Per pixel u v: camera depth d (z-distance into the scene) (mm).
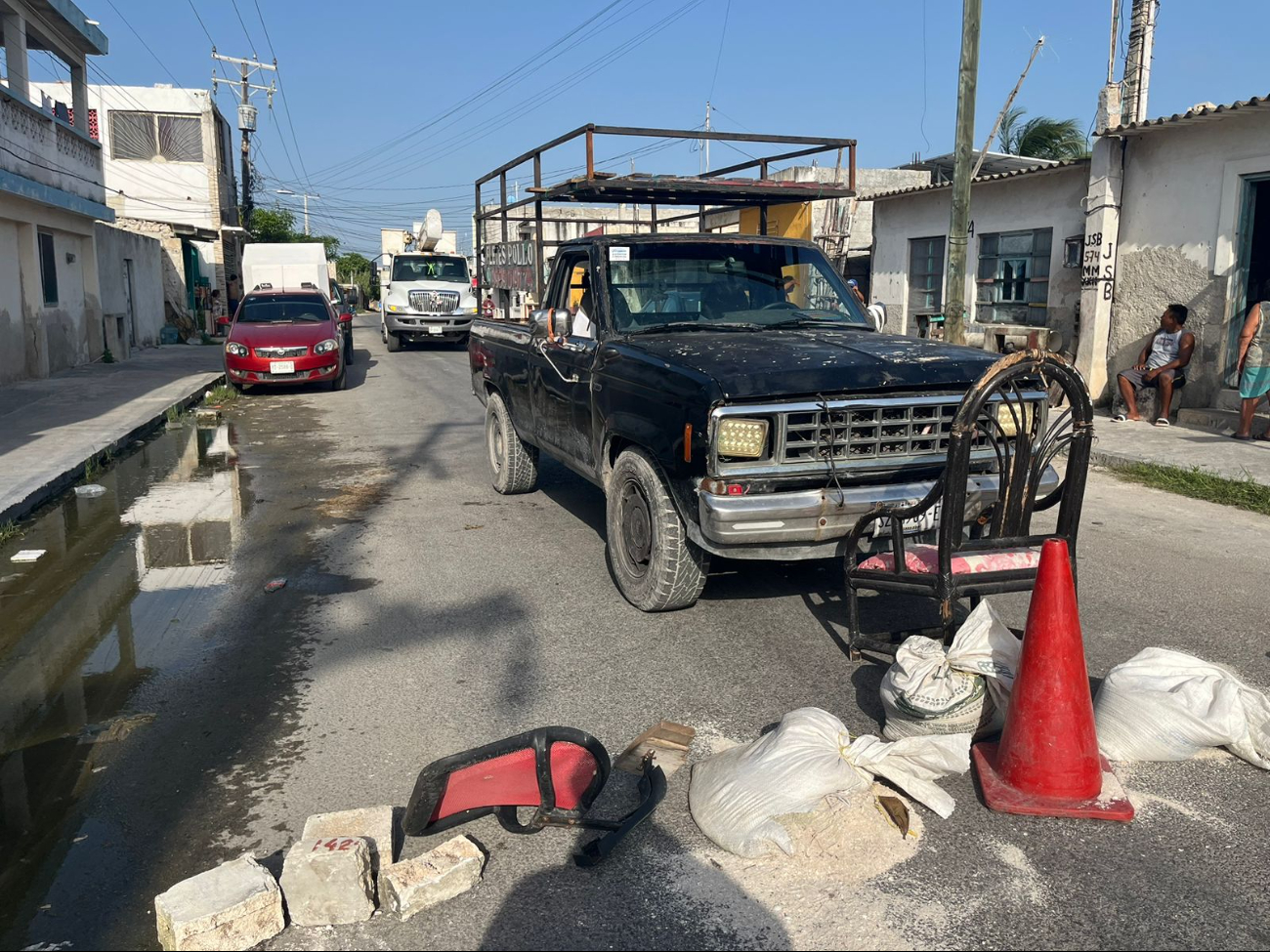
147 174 32844
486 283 11758
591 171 7613
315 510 7621
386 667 4461
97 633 4969
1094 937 2592
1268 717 3506
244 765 3586
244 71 36812
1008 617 5000
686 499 4527
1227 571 5777
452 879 2801
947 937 2598
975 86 11055
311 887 2697
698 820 3117
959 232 11391
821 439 4387
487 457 9898
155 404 13008
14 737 3834
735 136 8156
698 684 4211
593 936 2633
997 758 3330
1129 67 12008
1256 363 9578
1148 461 8836
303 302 17109
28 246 15211
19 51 14797
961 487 3764
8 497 7453
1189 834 3057
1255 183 10531
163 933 2605
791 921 2676
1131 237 11859
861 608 5160
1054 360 3779
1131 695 3518
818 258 6328
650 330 5605
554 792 3119
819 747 3203
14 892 2855
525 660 4508
